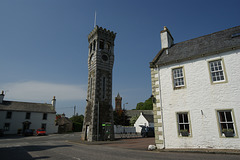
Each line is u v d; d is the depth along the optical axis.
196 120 12.13
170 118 13.31
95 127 21.59
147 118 49.75
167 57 15.33
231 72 11.56
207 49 13.21
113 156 9.91
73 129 52.50
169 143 12.89
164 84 14.34
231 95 11.23
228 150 10.21
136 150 12.82
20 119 39.97
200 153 10.41
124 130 39.81
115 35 28.05
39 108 44.34
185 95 13.03
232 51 11.85
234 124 10.77
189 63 13.45
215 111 11.58
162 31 17.84
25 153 11.67
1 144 18.42
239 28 13.73
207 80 12.35
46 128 42.81
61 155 10.63
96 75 23.80
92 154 10.87
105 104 23.81
